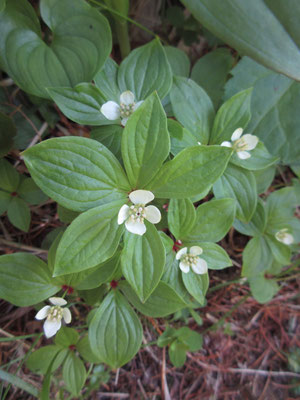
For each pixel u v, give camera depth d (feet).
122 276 0.74
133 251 0.55
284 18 0.58
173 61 0.94
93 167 0.51
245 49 0.58
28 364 0.75
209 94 1.00
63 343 0.76
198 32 1.12
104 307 0.70
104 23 0.69
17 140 0.91
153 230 0.55
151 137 0.51
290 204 1.02
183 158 0.53
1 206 0.83
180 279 0.72
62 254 0.50
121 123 0.68
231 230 1.17
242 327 1.24
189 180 0.54
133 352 0.70
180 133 0.67
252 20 0.58
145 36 1.16
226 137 0.76
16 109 0.91
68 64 0.72
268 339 1.27
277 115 0.98
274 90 0.98
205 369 1.17
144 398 1.09
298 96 0.97
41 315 0.66
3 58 0.70
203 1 0.58
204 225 0.71
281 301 1.30
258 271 0.99
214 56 1.01
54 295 0.75
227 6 0.58
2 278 0.65
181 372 1.15
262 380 1.22
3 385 0.88
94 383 1.00
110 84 0.71
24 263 0.65
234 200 0.69
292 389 1.22
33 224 1.01
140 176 0.54
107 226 0.53
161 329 1.10
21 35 0.71
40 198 0.86
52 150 0.48
